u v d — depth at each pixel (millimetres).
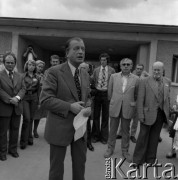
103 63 5191
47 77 2568
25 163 3990
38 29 8500
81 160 2750
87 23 7797
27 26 8461
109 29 8156
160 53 8367
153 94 3822
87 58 13602
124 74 4398
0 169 3715
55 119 2572
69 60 2641
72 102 2568
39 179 3441
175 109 4520
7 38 8578
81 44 2564
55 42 9805
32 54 9211
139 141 4000
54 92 2564
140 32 8297
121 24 7723
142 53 8812
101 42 9086
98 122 5336
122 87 4324
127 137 4375
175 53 8352
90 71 5840
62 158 2643
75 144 2721
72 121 2576
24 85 4277
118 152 4711
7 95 3998
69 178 3525
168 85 3949
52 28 8469
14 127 4219
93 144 5176
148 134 4000
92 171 3783
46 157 4289
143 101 3873
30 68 4707
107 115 5211
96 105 5250
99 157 4414
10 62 4062
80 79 2689
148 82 3857
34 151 4582
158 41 8359
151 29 7945
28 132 4730
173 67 8695
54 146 2596
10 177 3465
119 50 10688
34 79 4754
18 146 4840
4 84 4035
